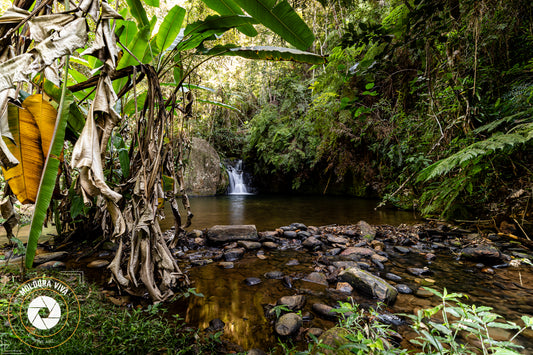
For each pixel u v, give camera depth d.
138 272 1.59
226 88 9.26
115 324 1.21
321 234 3.35
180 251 2.56
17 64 0.83
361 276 1.80
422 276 2.04
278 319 1.36
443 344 1.17
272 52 1.97
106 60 1.06
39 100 1.15
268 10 1.51
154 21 2.19
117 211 1.26
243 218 4.41
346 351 0.98
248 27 1.99
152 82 1.49
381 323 1.36
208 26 1.81
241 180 10.41
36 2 1.16
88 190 1.05
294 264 2.29
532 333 1.26
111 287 1.71
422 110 3.47
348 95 4.53
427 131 3.54
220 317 1.42
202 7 5.31
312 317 1.43
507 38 2.31
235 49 1.94
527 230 2.77
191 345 1.13
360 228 3.40
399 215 4.57
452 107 2.74
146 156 1.53
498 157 2.68
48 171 0.97
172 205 2.06
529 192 2.58
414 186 4.43
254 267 2.22
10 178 1.20
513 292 1.74
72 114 1.44
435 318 1.42
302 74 7.58
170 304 1.55
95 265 2.08
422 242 3.01
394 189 5.35
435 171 2.49
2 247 2.42
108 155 2.27
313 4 5.16
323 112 5.66
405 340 1.22
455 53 2.38
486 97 2.66
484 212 3.36
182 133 2.07
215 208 5.63
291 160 7.83
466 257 2.44
